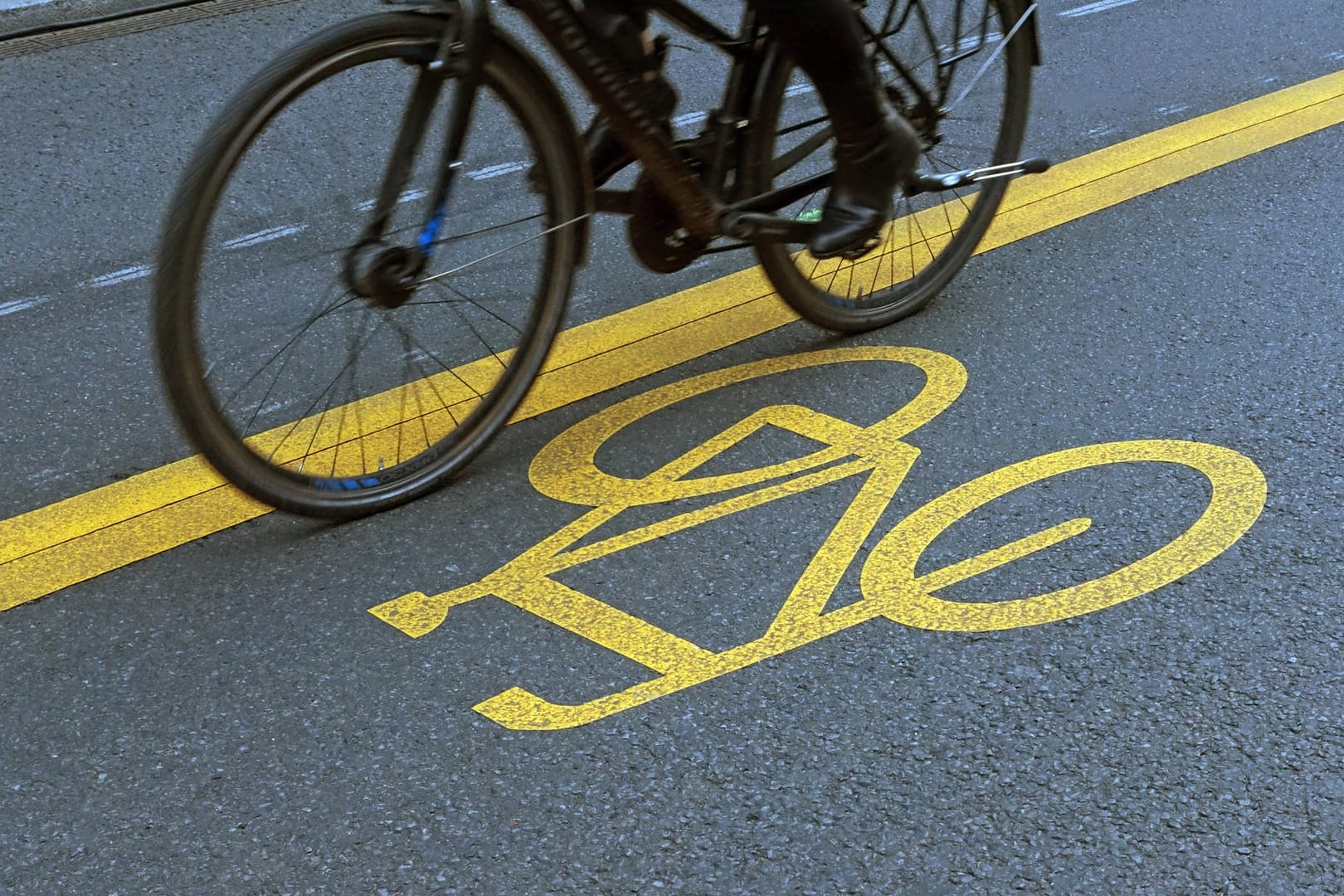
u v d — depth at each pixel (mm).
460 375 3492
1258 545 2969
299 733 2598
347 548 3143
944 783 2412
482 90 3096
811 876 2246
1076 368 3727
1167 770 2418
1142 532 3029
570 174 3312
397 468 3281
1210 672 2631
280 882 2285
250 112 2842
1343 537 2982
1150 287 4168
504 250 3285
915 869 2252
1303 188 4816
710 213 3389
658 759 2490
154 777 2514
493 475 3400
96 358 4047
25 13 6684
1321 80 5887
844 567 2973
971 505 3154
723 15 5230
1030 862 2254
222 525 3248
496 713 2619
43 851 2365
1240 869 2221
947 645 2730
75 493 3406
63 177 5250
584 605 2904
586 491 3305
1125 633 2738
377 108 3975
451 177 3098
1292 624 2744
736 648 2754
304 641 2842
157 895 2271
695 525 3141
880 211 3455
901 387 3682
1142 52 6305
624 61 3090
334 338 3518
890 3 3613
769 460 3379
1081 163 5148
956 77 3891
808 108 3691
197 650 2832
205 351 2955
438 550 3115
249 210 4016
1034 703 2578
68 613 2955
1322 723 2504
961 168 4176
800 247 3875
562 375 3855
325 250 3648
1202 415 3465
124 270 4582
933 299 4184
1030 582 2896
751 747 2508
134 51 6422
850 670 2678
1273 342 3807
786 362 3859
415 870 2293
